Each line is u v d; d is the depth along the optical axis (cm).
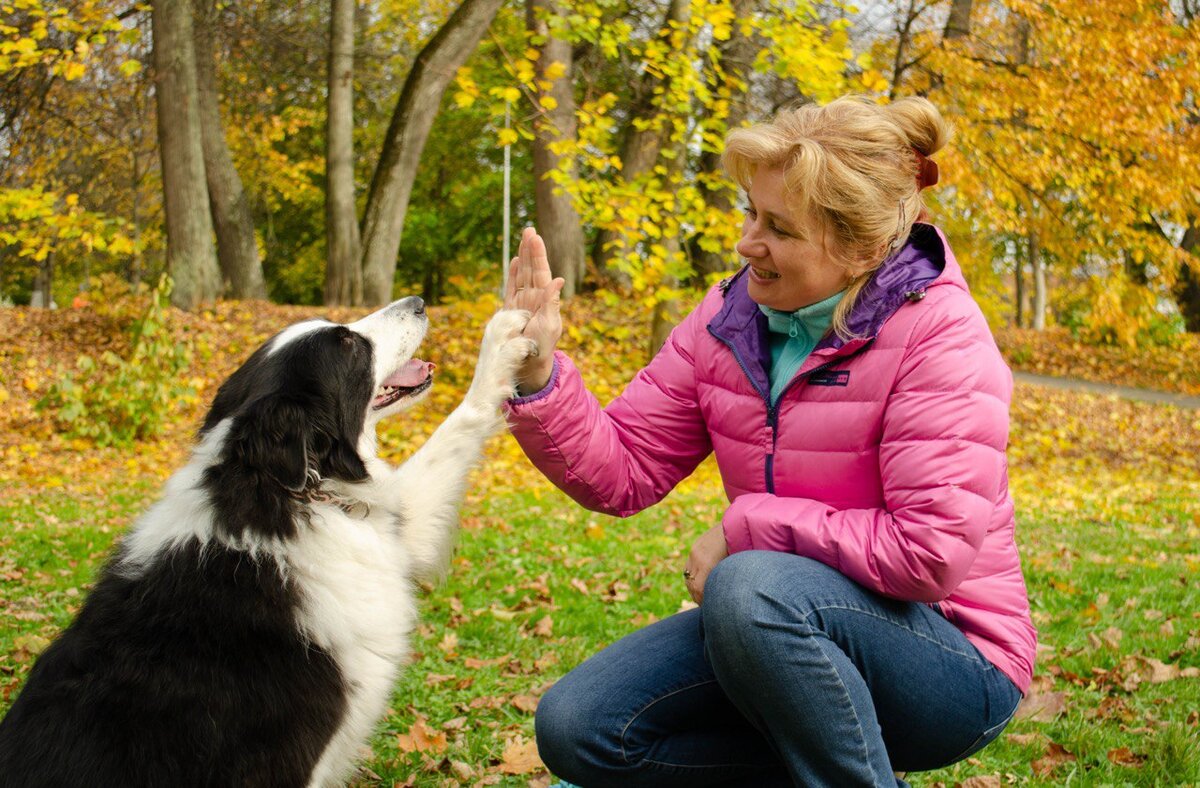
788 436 217
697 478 1065
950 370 199
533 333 246
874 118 204
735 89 1220
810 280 206
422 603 496
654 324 1311
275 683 233
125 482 943
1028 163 1231
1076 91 1191
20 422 1228
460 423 291
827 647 196
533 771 318
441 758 327
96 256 2748
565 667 414
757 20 973
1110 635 442
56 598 502
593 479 244
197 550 236
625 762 219
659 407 248
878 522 200
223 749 224
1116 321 1295
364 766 319
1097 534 746
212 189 1762
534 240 252
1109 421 1545
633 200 1002
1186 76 1180
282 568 239
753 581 197
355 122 2564
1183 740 318
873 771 198
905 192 206
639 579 574
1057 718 353
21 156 1794
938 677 205
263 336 1538
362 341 284
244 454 243
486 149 2577
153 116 2127
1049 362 2008
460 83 979
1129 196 1230
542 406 236
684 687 221
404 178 1764
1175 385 1877
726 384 231
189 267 1638
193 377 1395
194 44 1680
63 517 730
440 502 292
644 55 1092
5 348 1429
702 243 1025
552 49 1383
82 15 1234
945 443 196
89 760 214
